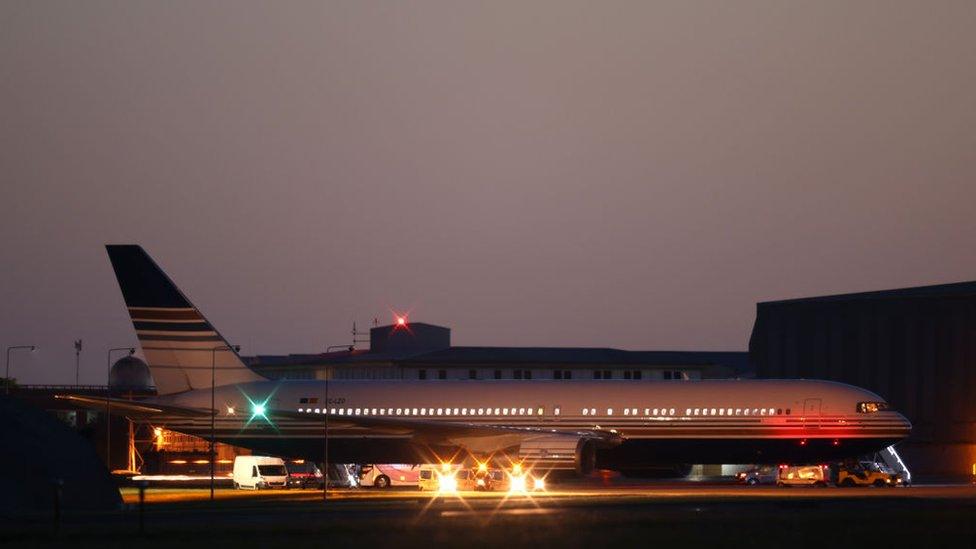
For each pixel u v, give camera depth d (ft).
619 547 594.65
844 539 630.33
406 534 651.25
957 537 640.58
